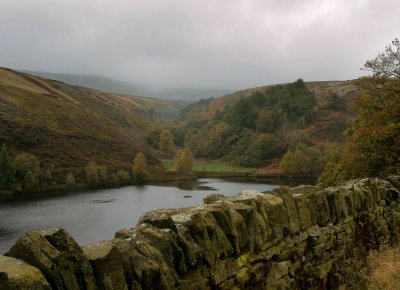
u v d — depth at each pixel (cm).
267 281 458
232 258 410
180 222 376
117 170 10125
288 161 10169
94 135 12181
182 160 11144
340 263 632
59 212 5381
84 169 9425
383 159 1465
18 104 11744
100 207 5822
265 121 14775
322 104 16362
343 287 627
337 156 2244
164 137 15850
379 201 844
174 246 350
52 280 247
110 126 13888
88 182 8762
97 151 11225
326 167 2255
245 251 430
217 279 381
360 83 1559
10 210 5538
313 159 10344
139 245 326
